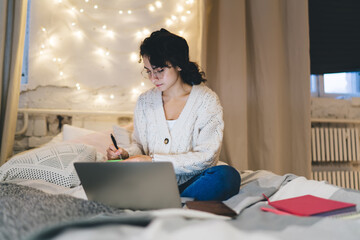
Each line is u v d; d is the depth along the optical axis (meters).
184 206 1.02
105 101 2.33
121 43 2.38
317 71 2.89
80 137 1.79
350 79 3.08
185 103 1.51
